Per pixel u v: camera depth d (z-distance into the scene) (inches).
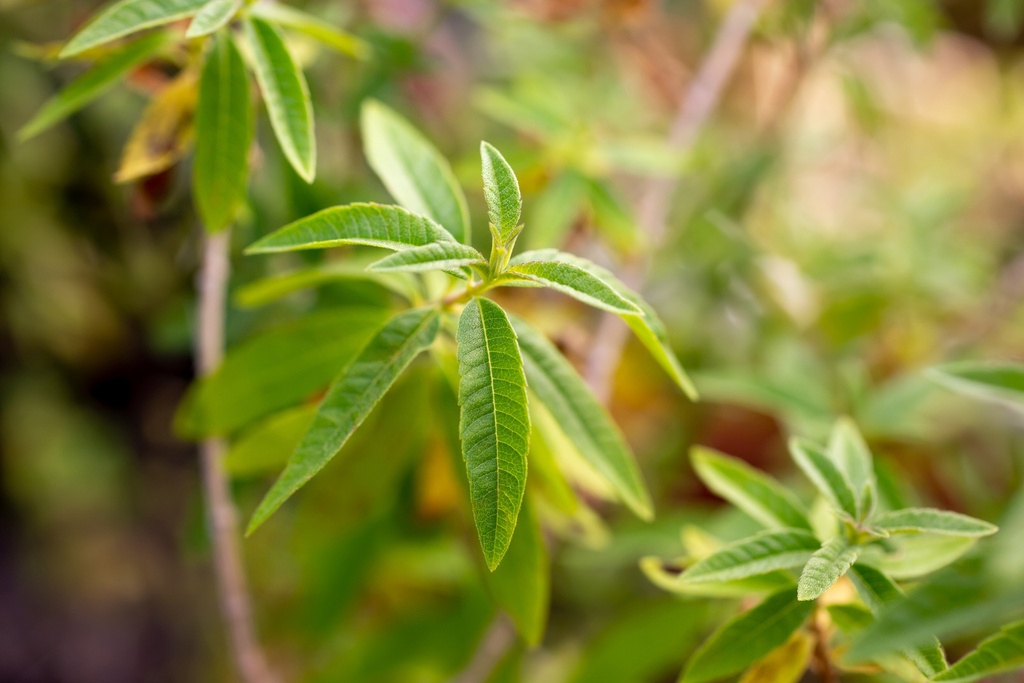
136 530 59.6
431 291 24.9
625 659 29.0
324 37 25.7
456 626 33.1
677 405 37.3
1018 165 57.7
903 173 49.8
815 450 23.5
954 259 39.8
